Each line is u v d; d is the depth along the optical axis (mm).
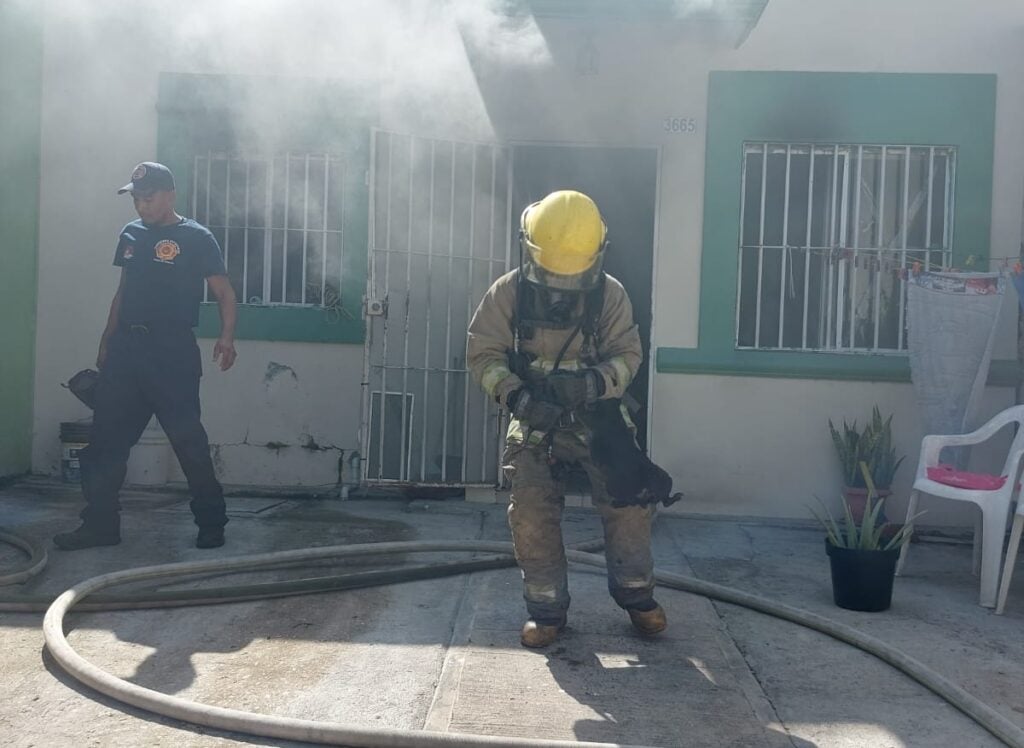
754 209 6605
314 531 5676
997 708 3453
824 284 6586
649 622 3965
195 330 6770
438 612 4281
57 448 6867
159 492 6582
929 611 4578
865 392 6457
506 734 3090
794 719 3289
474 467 6637
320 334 6730
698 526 6258
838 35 6445
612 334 3840
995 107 6375
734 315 6523
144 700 3146
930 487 4953
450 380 6605
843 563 4551
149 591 4312
